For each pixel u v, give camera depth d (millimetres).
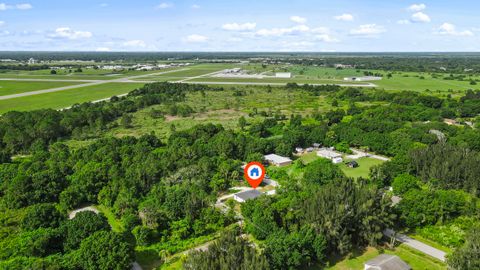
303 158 123688
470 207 76062
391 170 98125
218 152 114062
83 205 87562
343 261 64625
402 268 59156
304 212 69750
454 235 70688
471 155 95375
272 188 97062
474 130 135125
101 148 108188
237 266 51969
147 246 69000
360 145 131875
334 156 122188
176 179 91875
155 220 71750
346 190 72062
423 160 97812
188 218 74000
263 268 51812
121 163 101812
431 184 90125
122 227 76062
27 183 84750
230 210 79562
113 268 57219
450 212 76188
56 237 64750
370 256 66188
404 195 80625
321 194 70625
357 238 69125
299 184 91125
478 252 54500
